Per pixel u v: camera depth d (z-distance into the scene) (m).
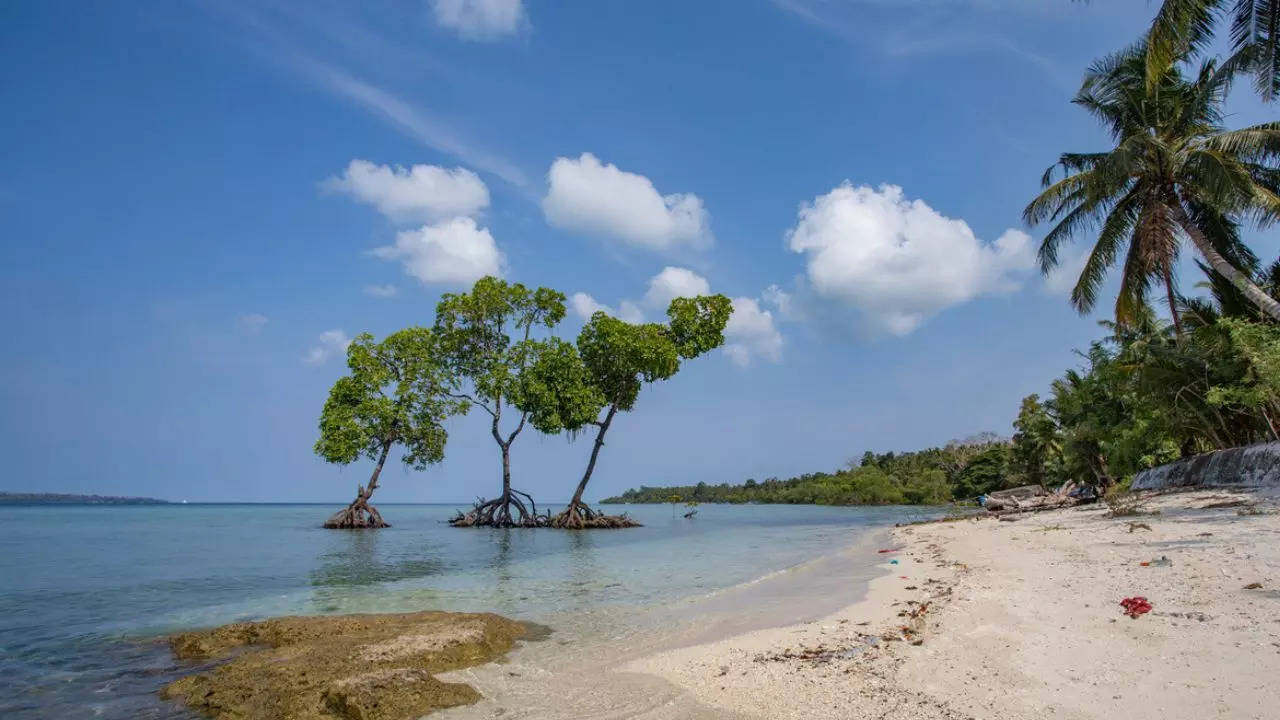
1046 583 9.70
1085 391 37.47
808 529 36.25
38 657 8.45
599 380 42.94
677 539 29.73
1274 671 4.95
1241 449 21.67
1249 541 10.70
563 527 40.91
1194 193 22.12
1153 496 22.73
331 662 7.41
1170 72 22.27
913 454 121.38
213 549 25.77
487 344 43.66
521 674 7.23
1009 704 5.07
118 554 23.39
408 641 8.15
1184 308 27.41
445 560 20.72
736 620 9.93
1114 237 24.30
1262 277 24.56
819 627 8.91
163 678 7.48
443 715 5.91
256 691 6.60
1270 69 15.19
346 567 18.83
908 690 5.73
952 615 8.38
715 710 5.71
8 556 22.69
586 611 11.21
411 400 40.09
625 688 6.55
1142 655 5.76
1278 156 20.95
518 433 44.09
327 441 38.47
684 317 44.16
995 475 82.19
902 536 24.95
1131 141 20.95
